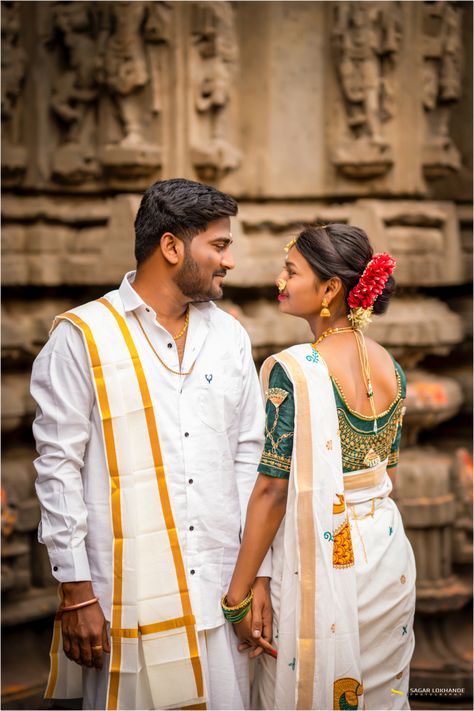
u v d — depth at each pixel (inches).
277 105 160.9
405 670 92.0
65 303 161.2
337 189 163.3
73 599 85.7
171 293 88.5
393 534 90.3
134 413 86.7
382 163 158.2
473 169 168.1
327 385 85.8
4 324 147.9
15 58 149.6
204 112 152.8
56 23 151.4
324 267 87.3
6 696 141.5
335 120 161.0
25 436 158.6
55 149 155.3
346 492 88.2
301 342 157.9
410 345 158.4
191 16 150.0
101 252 150.6
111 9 148.4
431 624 162.7
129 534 86.3
